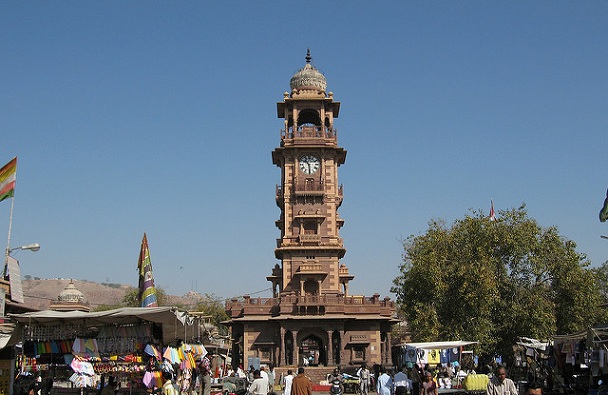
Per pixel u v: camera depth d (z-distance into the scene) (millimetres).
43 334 33938
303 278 83438
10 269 36500
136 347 33000
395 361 84875
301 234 85750
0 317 39281
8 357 35188
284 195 87625
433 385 34219
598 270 86312
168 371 34656
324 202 87438
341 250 85625
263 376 33188
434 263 63688
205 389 36812
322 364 80688
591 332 34594
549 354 44281
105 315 31359
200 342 40750
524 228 62688
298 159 88625
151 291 43875
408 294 67375
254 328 81125
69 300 111875
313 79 90188
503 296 63469
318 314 80000
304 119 95188
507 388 24234
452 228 67250
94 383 34562
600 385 36125
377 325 81250
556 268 62219
